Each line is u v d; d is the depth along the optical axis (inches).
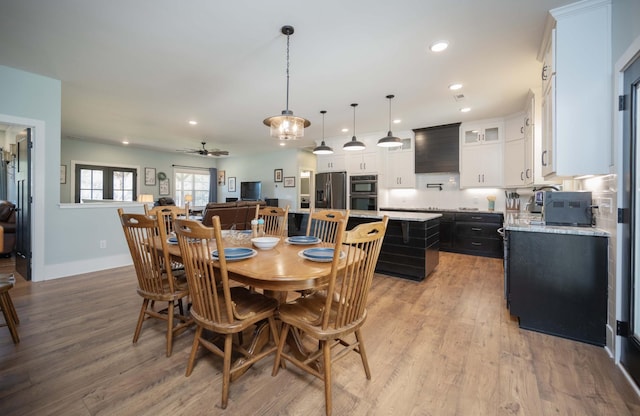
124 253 165.8
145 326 90.5
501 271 160.1
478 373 67.8
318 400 58.8
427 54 108.3
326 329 56.2
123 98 157.0
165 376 65.9
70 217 144.6
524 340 83.4
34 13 84.3
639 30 65.2
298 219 184.9
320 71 122.6
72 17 86.4
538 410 56.0
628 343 67.8
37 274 134.9
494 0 78.6
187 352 76.2
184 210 125.0
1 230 165.5
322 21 88.2
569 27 82.0
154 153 340.8
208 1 79.0
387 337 85.0
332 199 265.7
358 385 63.4
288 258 68.7
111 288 125.2
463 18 86.7
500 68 119.2
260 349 72.9
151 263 81.2
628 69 69.0
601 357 74.5
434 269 162.1
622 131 71.6
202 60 113.3
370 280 63.5
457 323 94.4
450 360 73.1
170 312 74.8
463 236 206.4
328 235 116.9
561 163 83.4
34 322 92.1
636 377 63.5
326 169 273.1
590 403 57.9
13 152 171.0
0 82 120.2
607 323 79.0
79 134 251.8
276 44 101.3
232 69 120.8
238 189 376.8
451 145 213.8
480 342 82.2
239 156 373.1
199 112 181.9
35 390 60.5
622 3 72.5
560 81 83.1
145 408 55.9
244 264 62.5
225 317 61.3
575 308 83.3
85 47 104.3
